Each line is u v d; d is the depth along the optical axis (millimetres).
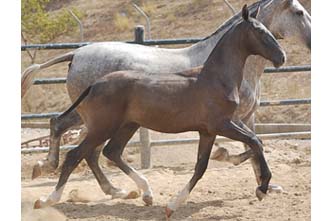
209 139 9352
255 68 10312
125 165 9859
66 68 25328
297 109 20188
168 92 9047
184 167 13344
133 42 12734
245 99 10195
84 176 12438
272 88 21688
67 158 9312
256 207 9750
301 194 10484
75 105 9359
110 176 12125
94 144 9227
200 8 28812
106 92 9109
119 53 10094
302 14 10594
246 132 9164
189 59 10219
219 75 9195
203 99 9062
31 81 10406
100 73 10062
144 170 12812
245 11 9297
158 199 10352
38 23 26219
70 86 10297
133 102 9109
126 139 9820
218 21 27516
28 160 14164
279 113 20219
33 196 10672
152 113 9086
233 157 10578
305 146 15492
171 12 29016
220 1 28859
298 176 11898
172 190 11000
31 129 19500
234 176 11961
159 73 9242
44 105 23141
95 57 10133
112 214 9414
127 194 10312
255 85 10391
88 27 28922
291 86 21641
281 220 9023
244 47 9359
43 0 26906
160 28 27891
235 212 9477
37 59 26328
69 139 14594
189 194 9883
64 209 9703
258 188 9344
